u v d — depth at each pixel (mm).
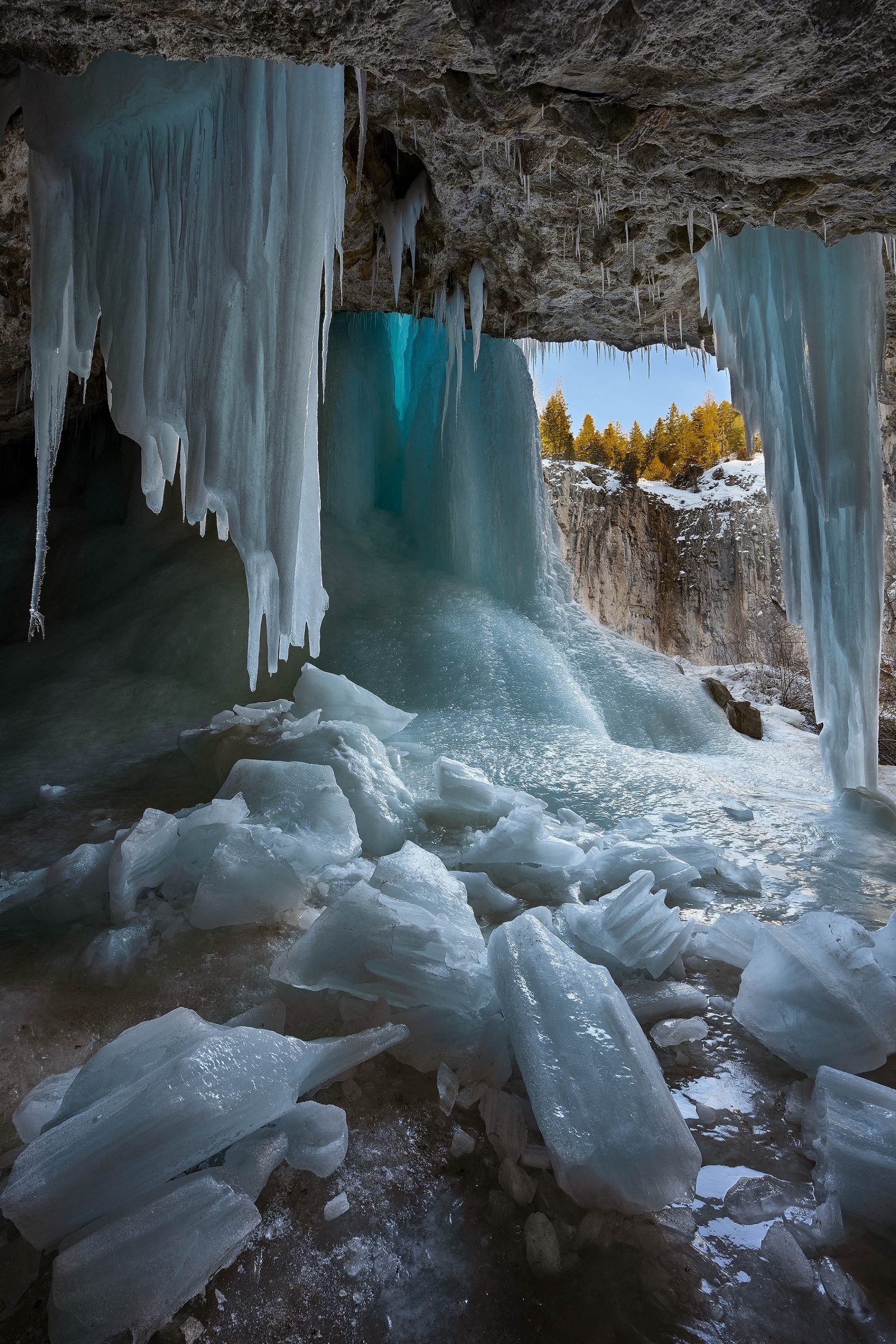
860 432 4246
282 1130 1637
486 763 5008
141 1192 1407
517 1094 1840
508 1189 1532
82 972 2270
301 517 3098
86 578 8297
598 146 2463
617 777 4910
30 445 9734
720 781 5094
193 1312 1265
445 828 3793
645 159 2762
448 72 2074
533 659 6863
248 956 2393
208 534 8203
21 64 2846
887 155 2574
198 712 5918
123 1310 1207
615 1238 1424
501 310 5477
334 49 1948
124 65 2791
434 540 8180
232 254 2824
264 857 2686
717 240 3922
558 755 5270
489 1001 2088
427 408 8328
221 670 6371
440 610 7266
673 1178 1506
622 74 2057
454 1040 1979
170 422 3080
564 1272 1353
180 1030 1742
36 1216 1350
